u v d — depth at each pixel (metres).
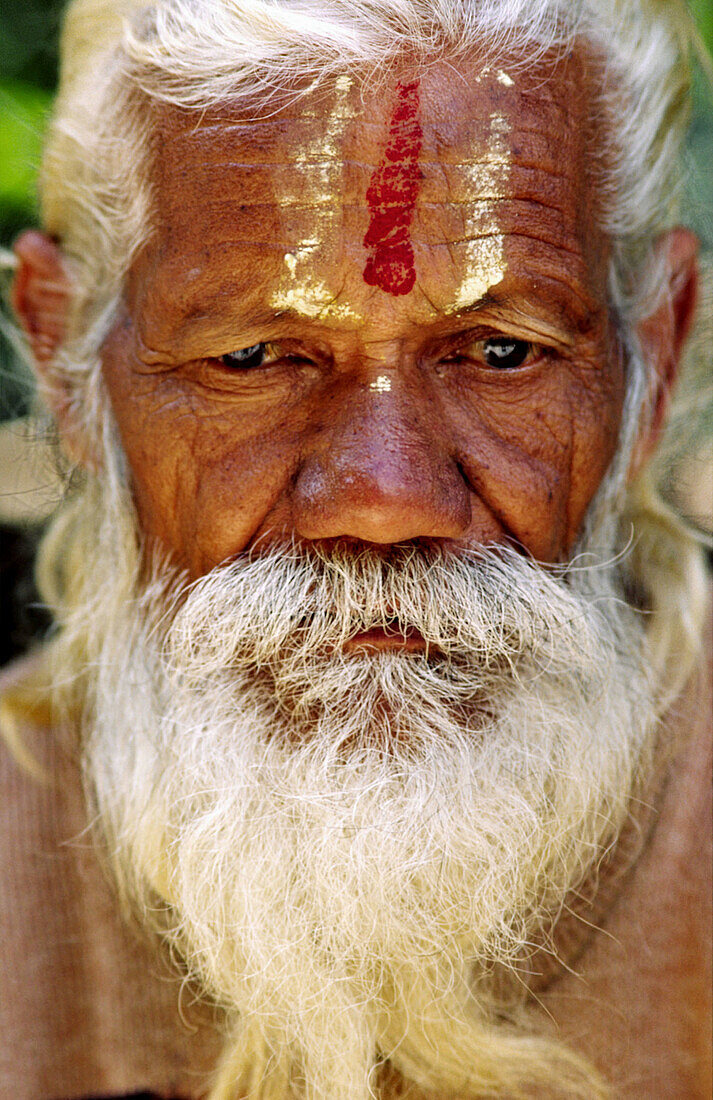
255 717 0.95
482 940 0.92
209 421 0.94
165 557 1.01
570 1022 1.02
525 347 0.95
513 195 0.88
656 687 1.07
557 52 0.91
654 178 1.07
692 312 1.12
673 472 1.23
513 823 0.93
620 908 1.03
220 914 0.94
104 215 1.03
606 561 1.05
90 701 1.13
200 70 0.87
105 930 1.10
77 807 1.13
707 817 1.07
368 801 0.90
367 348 0.89
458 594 0.91
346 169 0.85
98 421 1.07
